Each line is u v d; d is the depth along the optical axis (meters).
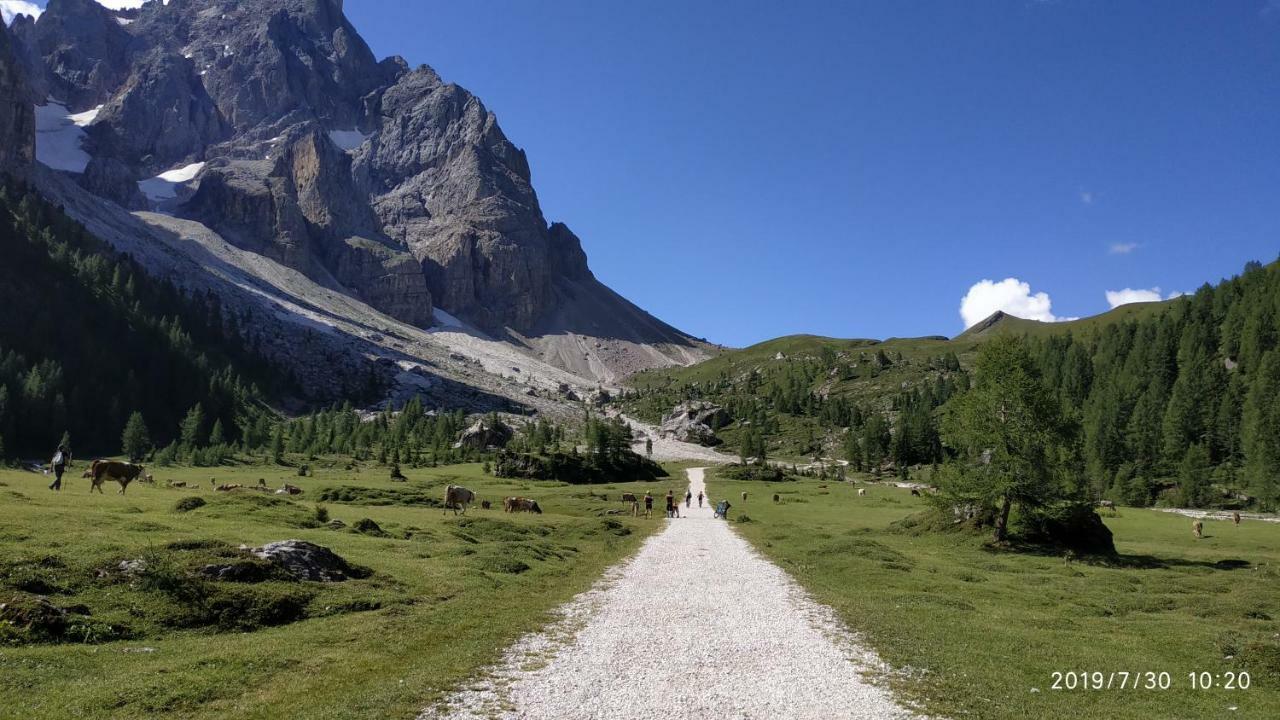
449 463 175.12
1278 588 40.94
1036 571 48.06
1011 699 19.31
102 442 181.38
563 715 17.16
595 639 24.70
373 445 194.25
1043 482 59.00
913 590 37.97
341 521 46.12
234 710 16.53
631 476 156.50
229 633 23.23
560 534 57.75
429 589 31.11
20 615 20.38
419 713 16.94
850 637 26.08
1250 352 190.12
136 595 23.70
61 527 29.19
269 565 27.94
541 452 148.50
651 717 17.20
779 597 34.31
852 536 66.62
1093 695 20.11
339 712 16.67
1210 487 137.75
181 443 175.62
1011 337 62.72
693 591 35.41
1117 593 39.66
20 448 160.88
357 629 24.16
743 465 179.12
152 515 38.09
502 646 23.14
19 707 15.70
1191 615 34.19
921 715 17.89
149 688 17.23
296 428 198.75
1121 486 145.75
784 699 18.83
